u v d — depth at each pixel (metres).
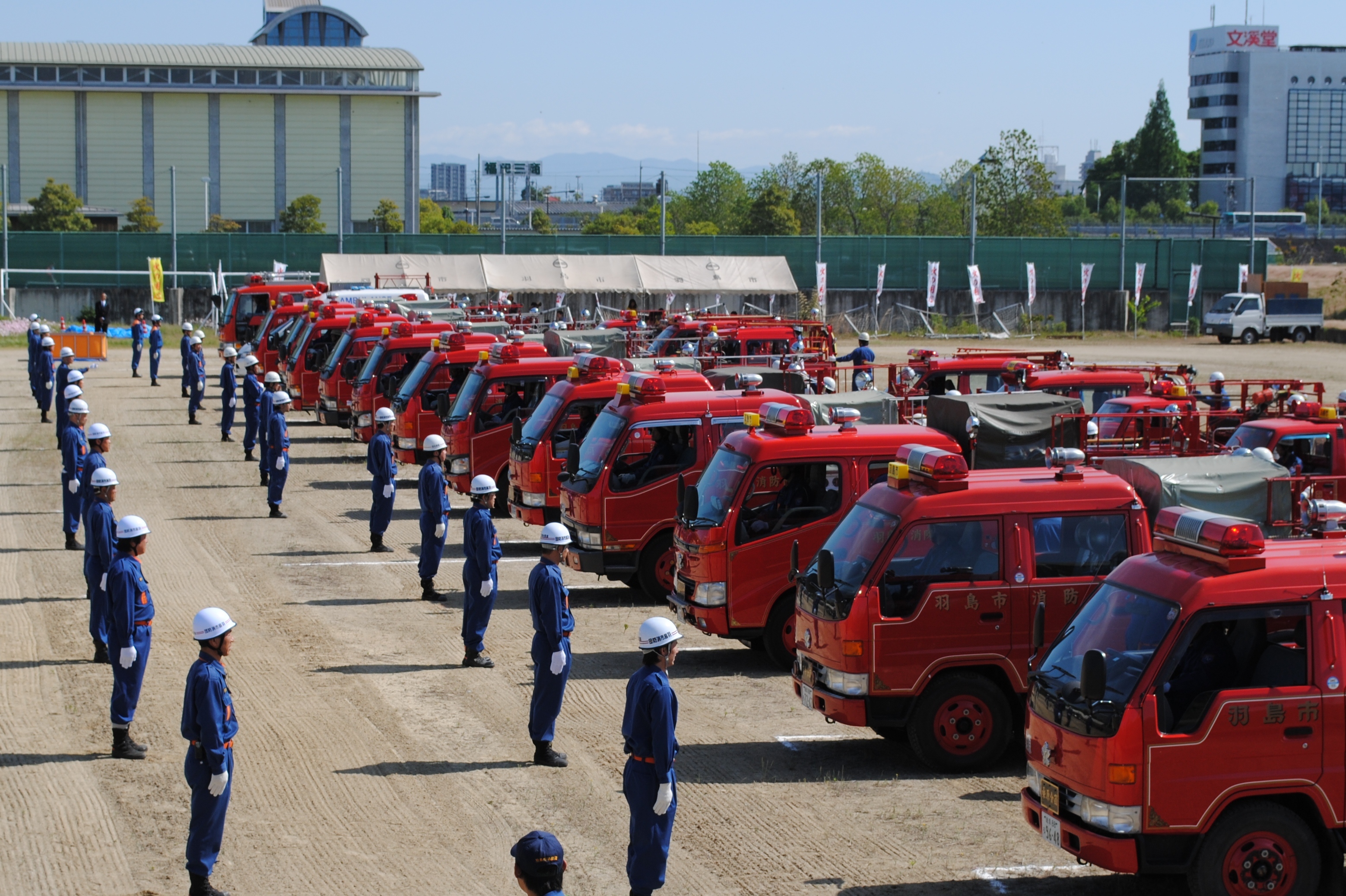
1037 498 11.09
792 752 11.62
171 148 92.19
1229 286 67.38
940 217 113.44
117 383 41.25
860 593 10.85
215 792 8.71
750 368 21.73
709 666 14.33
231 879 9.08
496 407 21.78
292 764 11.25
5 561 18.53
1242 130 168.00
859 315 65.06
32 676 13.55
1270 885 8.24
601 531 16.12
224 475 26.31
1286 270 100.62
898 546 10.94
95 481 13.80
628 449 16.17
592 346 27.23
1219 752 8.16
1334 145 168.25
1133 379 21.19
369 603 16.70
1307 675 8.28
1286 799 8.38
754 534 13.47
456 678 13.66
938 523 10.98
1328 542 8.88
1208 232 137.12
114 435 31.09
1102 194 165.38
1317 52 166.75
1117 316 66.56
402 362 27.39
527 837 5.89
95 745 11.66
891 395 18.89
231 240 63.94
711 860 9.39
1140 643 8.40
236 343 43.72
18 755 11.38
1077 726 8.36
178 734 12.01
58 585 17.20
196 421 33.31
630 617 16.14
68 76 90.62
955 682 10.99
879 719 10.91
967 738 11.06
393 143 95.06
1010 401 16.09
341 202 73.31
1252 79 166.25
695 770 11.19
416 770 11.12
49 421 32.69
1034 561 11.05
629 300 51.09
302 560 19.06
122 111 91.25
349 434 32.44
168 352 51.88
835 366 25.14
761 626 13.54
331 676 13.67
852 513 11.71
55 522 21.28
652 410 16.23
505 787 10.78
